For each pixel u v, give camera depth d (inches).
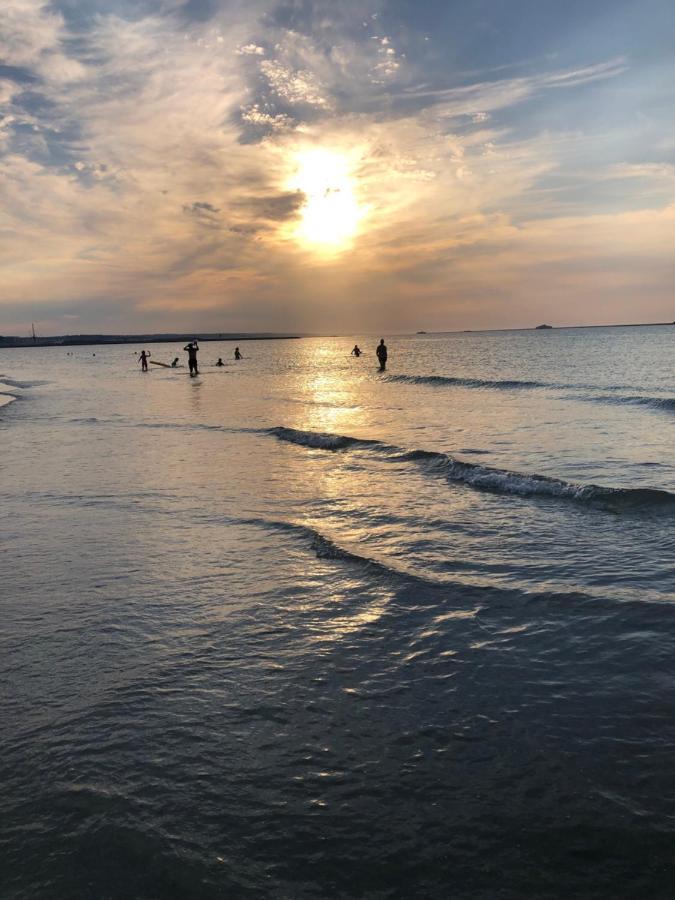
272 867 114.1
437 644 202.5
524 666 186.5
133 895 108.7
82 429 778.8
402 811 127.6
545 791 131.6
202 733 156.6
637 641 197.2
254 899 107.1
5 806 132.0
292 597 244.5
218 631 216.2
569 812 125.1
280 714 165.0
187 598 245.1
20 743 153.9
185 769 142.6
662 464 464.1
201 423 803.4
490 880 109.8
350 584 255.9
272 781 137.9
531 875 110.4
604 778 134.8
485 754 145.3
